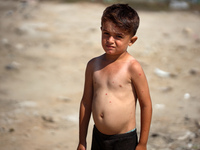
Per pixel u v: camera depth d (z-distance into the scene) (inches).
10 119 161.2
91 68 87.7
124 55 84.8
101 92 84.2
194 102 180.1
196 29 310.8
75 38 283.7
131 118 84.7
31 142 141.3
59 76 219.8
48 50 261.6
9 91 195.9
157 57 247.1
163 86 201.8
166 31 302.2
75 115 167.0
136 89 84.1
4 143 139.6
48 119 162.4
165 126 152.9
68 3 382.3
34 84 207.5
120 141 84.4
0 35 287.1
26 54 253.1
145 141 85.4
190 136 142.4
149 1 397.7
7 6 369.1
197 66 233.6
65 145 139.3
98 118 84.0
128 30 80.8
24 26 300.7
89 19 327.9
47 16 336.5
